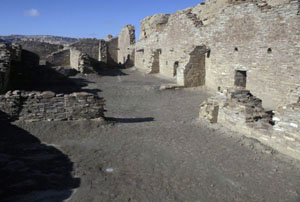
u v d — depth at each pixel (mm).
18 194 4812
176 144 7859
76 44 31453
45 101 8695
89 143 7742
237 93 9430
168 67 23797
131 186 5348
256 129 7871
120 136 8477
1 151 6676
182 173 6008
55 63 28625
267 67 12867
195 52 17609
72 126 8734
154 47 26875
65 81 20266
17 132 7910
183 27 20594
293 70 11445
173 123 10328
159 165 6410
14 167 5867
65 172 5805
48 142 7637
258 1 13281
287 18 11562
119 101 15094
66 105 8938
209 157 6883
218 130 9023
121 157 6824
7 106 8367
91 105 9273
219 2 20172
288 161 6438
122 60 41125
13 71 18562
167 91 17328
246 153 7020
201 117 10469
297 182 5539
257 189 5328
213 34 16828
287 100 10336
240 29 14438
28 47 32656
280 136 7000
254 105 9477
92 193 5000
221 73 16312
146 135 8672
